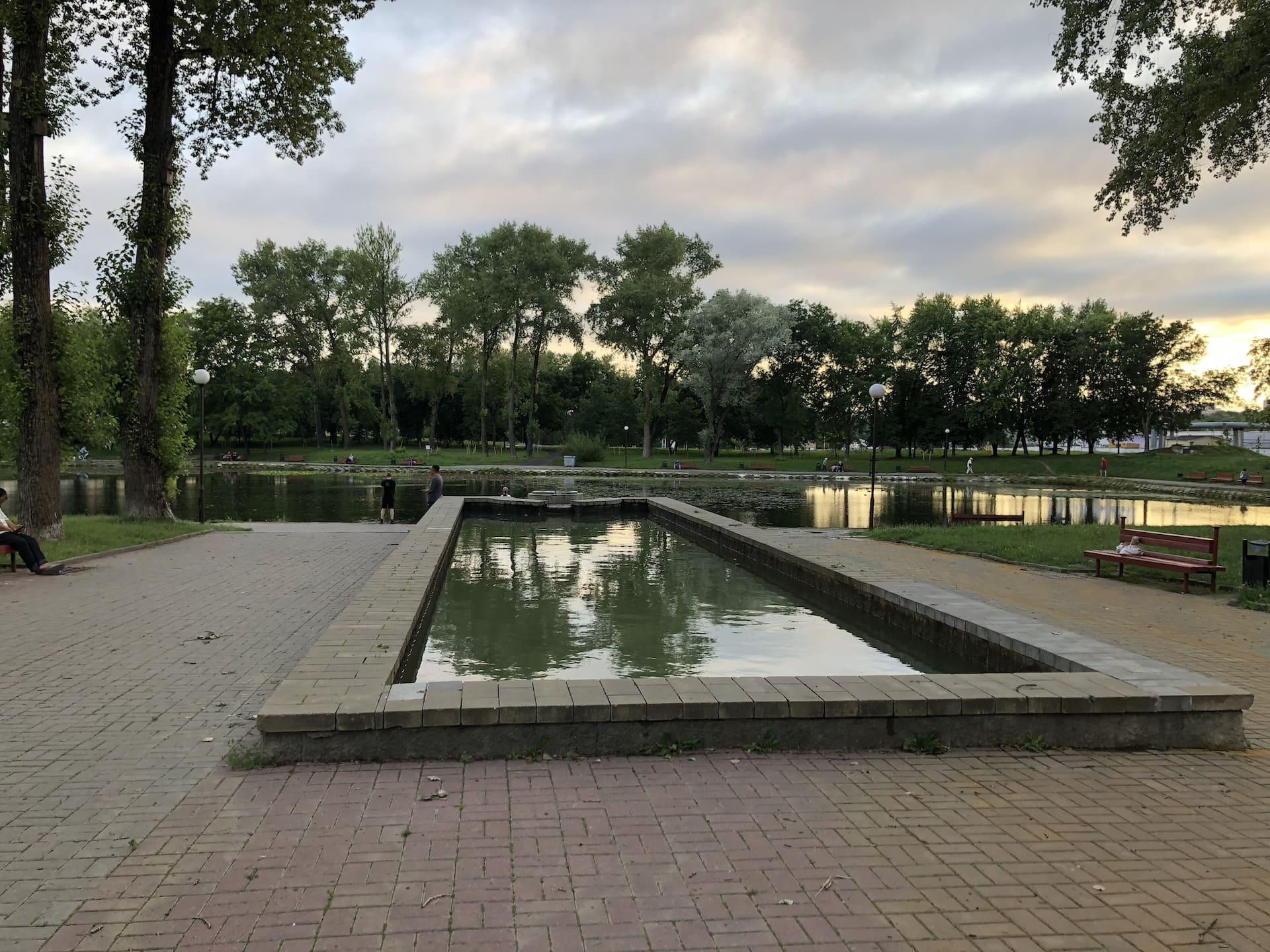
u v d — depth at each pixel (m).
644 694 5.05
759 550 14.91
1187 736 5.23
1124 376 61.44
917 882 3.42
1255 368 43.19
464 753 4.79
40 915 3.07
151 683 6.25
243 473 50.56
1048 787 4.49
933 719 5.11
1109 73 16.44
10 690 6.01
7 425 15.91
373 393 83.25
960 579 11.99
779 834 3.84
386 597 8.68
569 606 11.08
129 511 18.56
